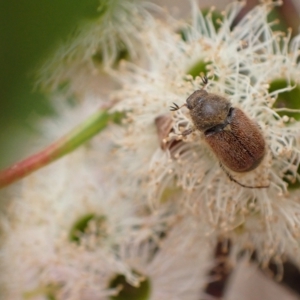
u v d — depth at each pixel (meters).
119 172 0.16
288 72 0.16
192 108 0.15
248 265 0.16
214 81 0.16
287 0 0.16
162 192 0.16
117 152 0.16
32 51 0.07
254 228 0.16
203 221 0.16
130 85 0.16
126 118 0.16
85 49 0.16
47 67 0.15
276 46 0.16
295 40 0.16
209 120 0.15
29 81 0.08
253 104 0.16
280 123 0.15
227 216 0.16
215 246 0.16
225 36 0.16
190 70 0.16
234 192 0.16
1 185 0.15
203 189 0.16
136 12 0.16
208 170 0.16
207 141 0.15
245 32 0.16
